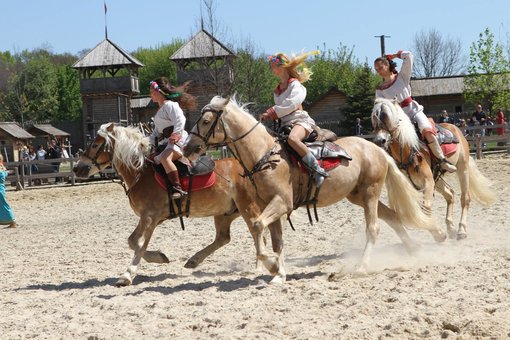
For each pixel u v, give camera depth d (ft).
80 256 34.96
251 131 24.04
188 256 32.50
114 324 19.67
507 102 124.67
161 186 26.37
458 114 139.03
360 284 23.12
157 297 23.04
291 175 24.47
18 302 23.75
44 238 44.11
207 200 26.91
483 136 84.99
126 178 26.99
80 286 26.78
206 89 127.75
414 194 27.48
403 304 19.80
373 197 26.45
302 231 38.11
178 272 28.71
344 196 26.03
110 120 158.10
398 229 27.76
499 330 16.80
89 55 156.25
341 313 19.27
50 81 256.32
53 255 36.04
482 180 34.94
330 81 212.84
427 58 273.13
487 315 18.07
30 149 116.06
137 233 26.43
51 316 21.21
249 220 26.89
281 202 23.94
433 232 29.81
